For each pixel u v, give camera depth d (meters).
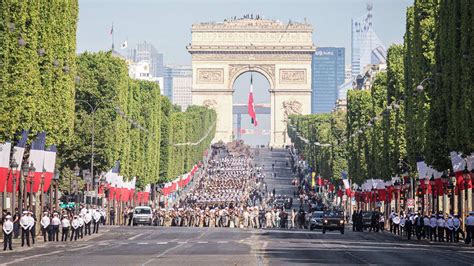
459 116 137.12
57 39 150.62
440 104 150.75
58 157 191.50
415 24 172.75
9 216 114.50
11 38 122.94
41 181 149.38
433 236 164.75
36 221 149.38
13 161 129.38
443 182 156.12
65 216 138.75
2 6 120.38
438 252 112.81
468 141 133.38
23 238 122.12
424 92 167.62
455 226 144.38
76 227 139.88
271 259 96.56
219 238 147.88
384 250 116.31
